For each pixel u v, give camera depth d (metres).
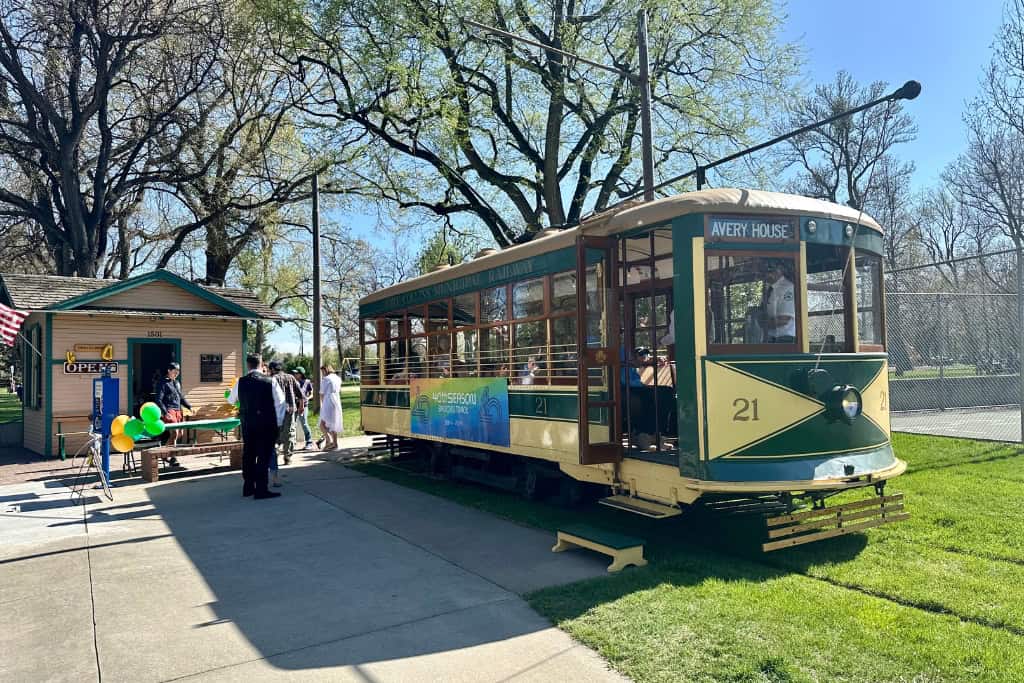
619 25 17.72
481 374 9.37
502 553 6.57
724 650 4.18
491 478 9.57
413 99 17.36
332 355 54.19
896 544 6.19
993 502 7.16
